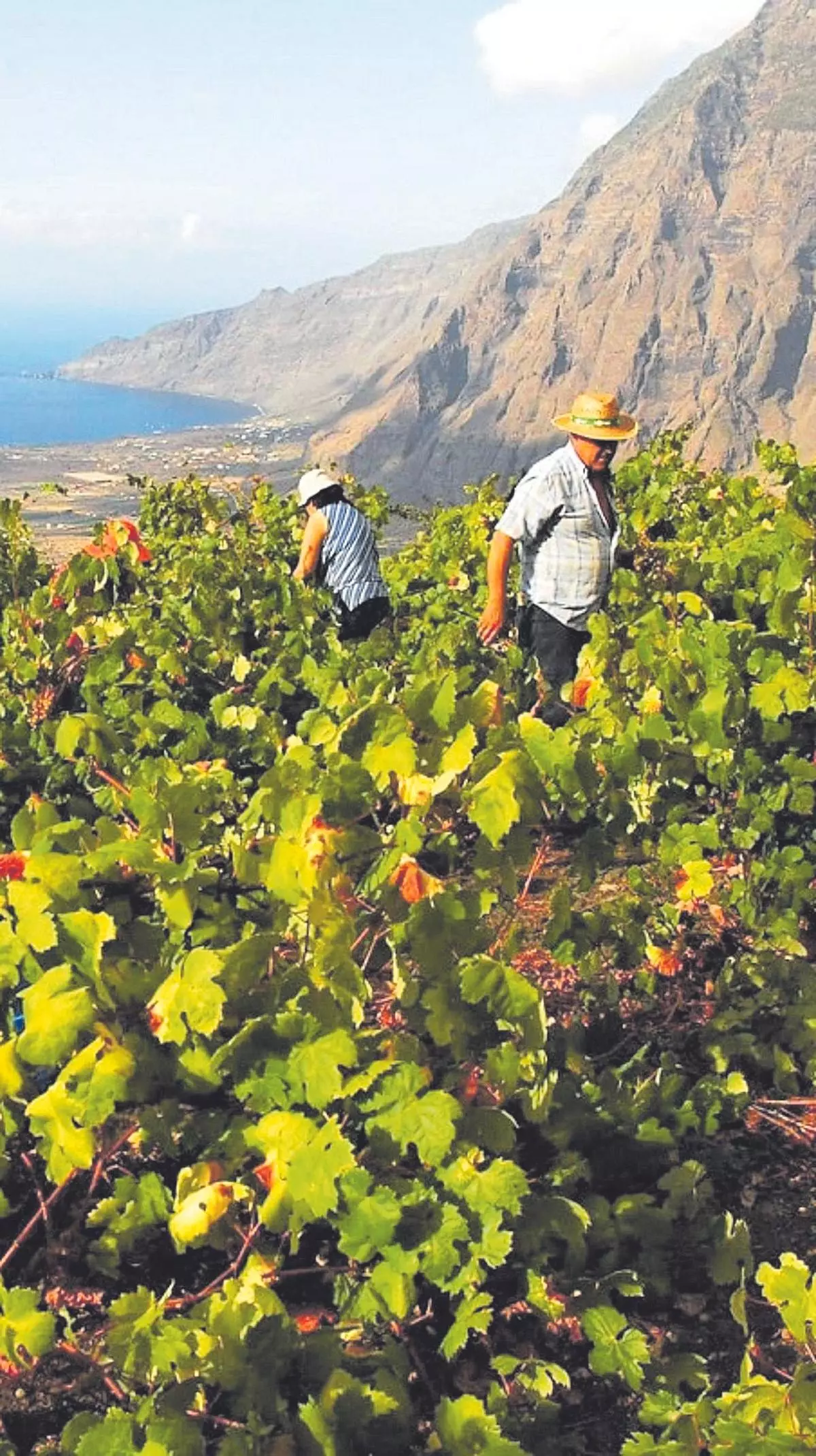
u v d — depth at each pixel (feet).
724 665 16.51
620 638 21.50
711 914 16.79
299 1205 8.55
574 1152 11.39
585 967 14.49
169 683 23.00
